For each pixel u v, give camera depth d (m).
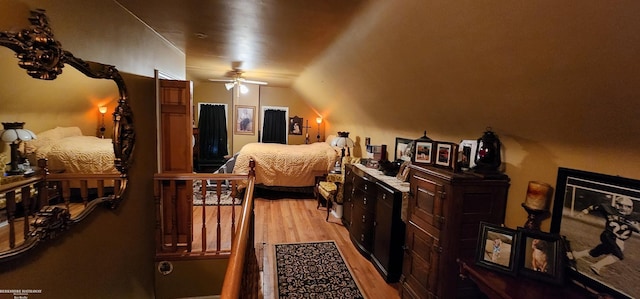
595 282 1.55
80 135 1.82
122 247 2.32
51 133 1.58
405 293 2.53
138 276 2.52
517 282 1.61
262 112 7.80
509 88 1.74
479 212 2.11
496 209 2.14
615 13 1.00
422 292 2.31
